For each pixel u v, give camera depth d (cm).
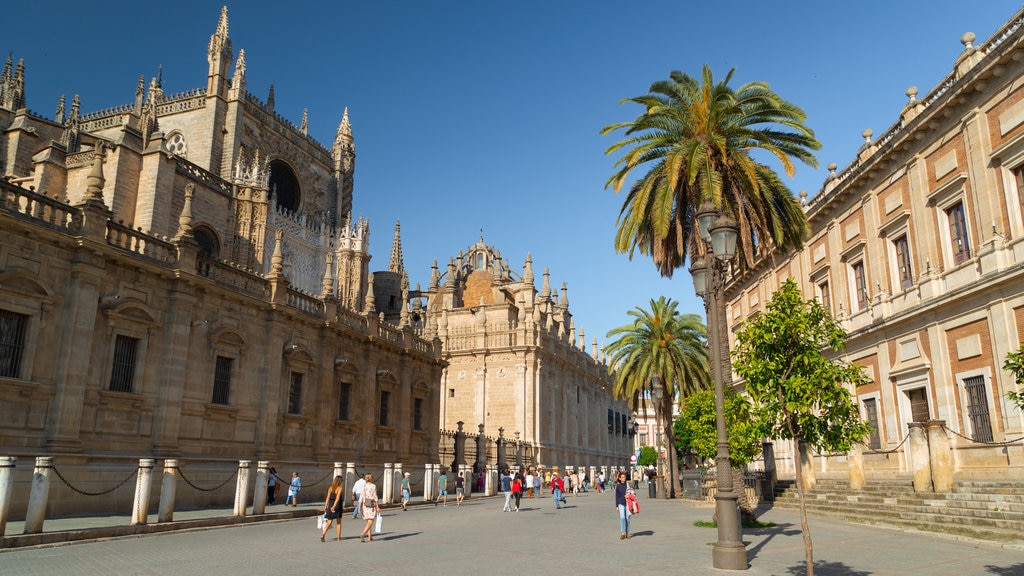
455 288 8475
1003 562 1430
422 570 1327
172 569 1284
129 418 2311
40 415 2030
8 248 1980
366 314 3816
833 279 3450
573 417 8294
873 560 1476
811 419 1156
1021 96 2200
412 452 4234
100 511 2125
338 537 1828
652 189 2648
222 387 2742
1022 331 2197
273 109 6694
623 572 1324
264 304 2956
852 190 3241
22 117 4447
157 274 2442
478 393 7150
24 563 1298
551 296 9069
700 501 3666
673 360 4572
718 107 2450
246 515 2225
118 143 4209
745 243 2481
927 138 2688
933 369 2628
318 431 3266
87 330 2161
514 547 1709
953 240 2578
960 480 2359
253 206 5444
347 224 7475
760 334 1212
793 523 2314
